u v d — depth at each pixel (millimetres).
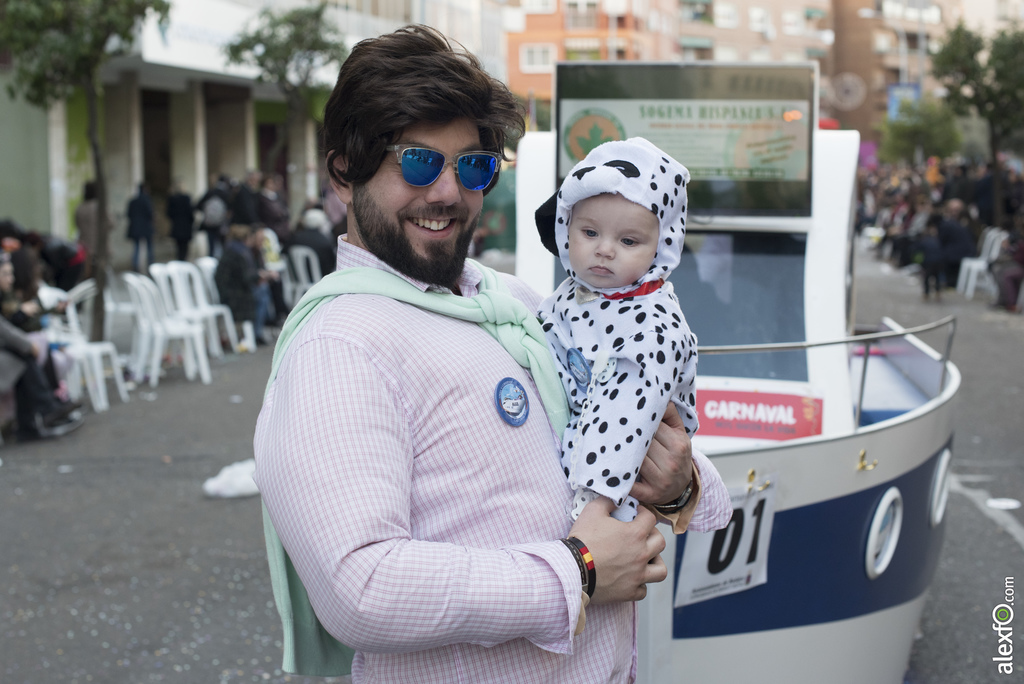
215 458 7102
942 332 3891
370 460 1475
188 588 4812
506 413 1637
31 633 4309
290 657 1820
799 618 2979
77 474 6715
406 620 1417
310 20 17297
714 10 73938
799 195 4781
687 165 4844
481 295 1780
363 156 1658
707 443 3525
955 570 5008
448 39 1767
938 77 20062
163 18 10320
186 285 10617
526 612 1491
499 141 1782
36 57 10320
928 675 3889
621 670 1824
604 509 1666
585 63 4836
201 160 21891
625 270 1800
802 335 4617
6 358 7426
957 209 16984
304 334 1618
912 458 3314
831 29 80062
